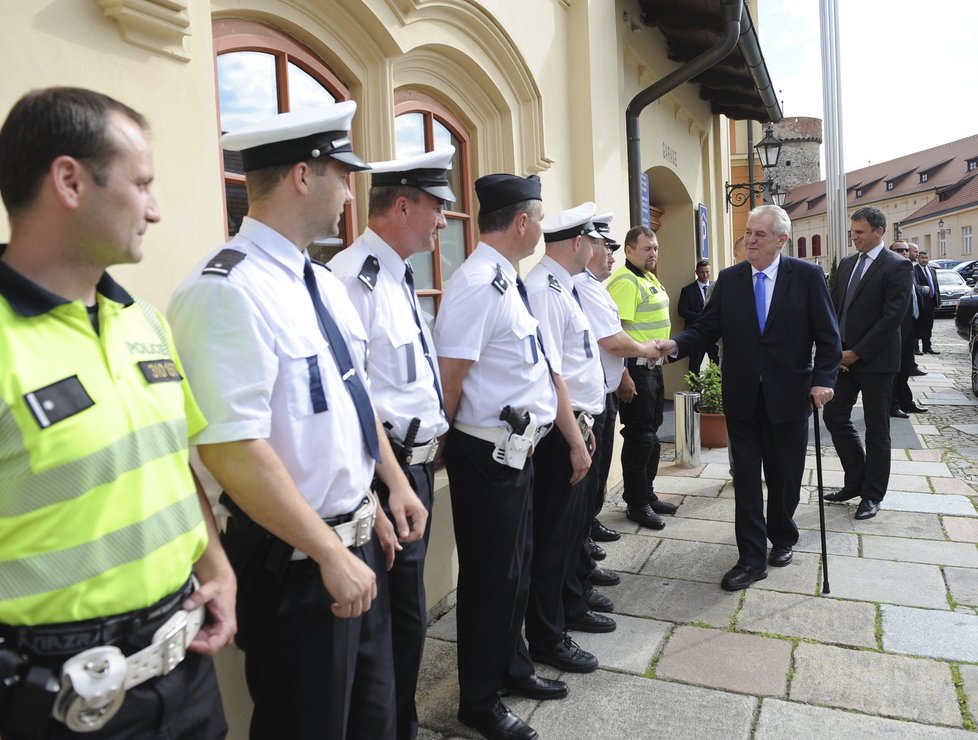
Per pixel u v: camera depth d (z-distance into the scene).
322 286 1.70
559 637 2.83
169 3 1.89
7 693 1.01
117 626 1.08
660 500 4.86
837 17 12.15
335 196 1.63
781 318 3.54
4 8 1.60
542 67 4.32
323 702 1.58
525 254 2.57
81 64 1.75
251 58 2.59
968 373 10.27
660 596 3.46
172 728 1.18
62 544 1.03
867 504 4.44
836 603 3.30
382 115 3.11
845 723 2.41
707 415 6.33
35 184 1.05
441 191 2.13
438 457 2.53
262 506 1.38
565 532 2.82
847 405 4.57
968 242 47.22
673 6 6.18
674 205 8.98
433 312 3.70
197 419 1.35
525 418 2.35
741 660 2.85
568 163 4.71
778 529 3.78
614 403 3.85
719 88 8.83
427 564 3.24
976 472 5.30
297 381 1.50
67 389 1.04
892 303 4.29
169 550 1.17
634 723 2.46
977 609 3.18
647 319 4.44
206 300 1.40
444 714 2.55
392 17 3.03
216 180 2.11
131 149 1.11
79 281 1.11
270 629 1.57
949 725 2.38
